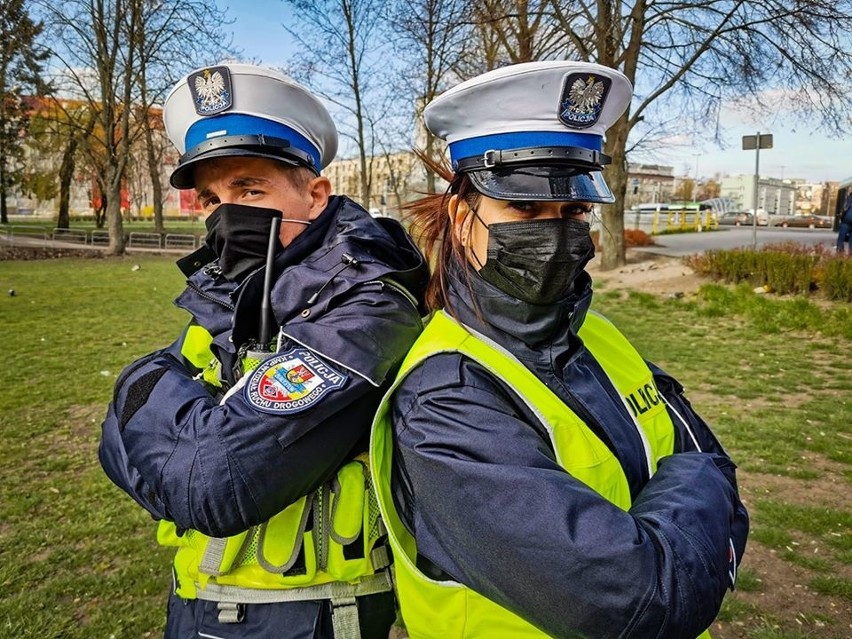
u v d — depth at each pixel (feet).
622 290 44.39
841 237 45.91
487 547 3.20
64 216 123.65
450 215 4.14
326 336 3.91
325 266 4.24
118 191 92.48
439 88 64.23
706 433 4.94
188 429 3.70
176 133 4.78
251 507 3.62
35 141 124.26
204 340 5.12
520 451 3.30
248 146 4.36
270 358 3.96
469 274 3.97
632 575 2.97
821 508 12.57
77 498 13.58
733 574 3.41
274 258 4.40
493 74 3.80
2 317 36.42
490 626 3.52
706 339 29.07
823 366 23.76
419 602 3.68
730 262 41.27
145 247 105.50
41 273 63.72
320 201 4.85
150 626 9.50
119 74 91.56
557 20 49.73
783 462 15.03
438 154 4.81
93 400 20.62
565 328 3.91
